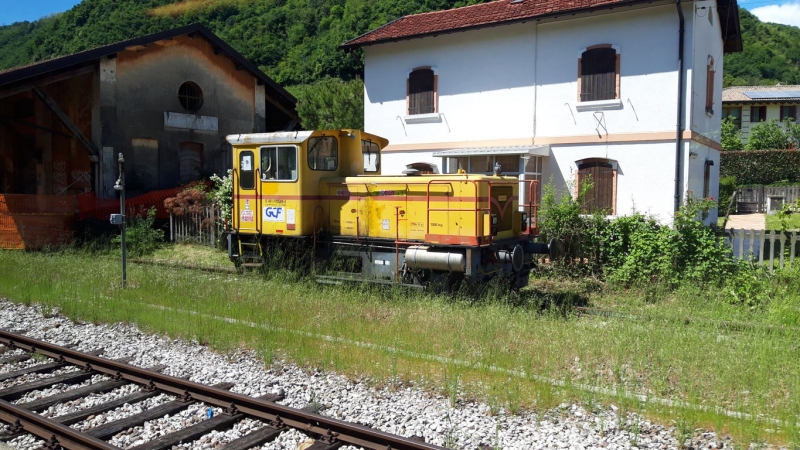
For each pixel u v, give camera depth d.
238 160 13.05
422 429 5.61
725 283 11.26
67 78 18.83
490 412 5.99
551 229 13.63
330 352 7.57
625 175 15.05
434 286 10.62
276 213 12.42
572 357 7.44
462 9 18.59
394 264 11.25
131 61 20.05
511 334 8.10
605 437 5.42
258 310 9.75
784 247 11.87
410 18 19.59
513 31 16.53
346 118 24.83
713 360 6.98
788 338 7.80
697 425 5.60
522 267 11.62
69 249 16.67
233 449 5.24
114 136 19.59
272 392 6.61
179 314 9.57
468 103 17.41
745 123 42.19
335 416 5.99
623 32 14.94
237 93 23.16
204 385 6.45
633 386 6.43
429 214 10.75
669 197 14.46
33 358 7.96
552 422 5.75
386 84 18.88
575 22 15.59
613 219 14.06
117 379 7.10
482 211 10.30
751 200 30.56
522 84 16.50
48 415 6.18
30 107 23.03
